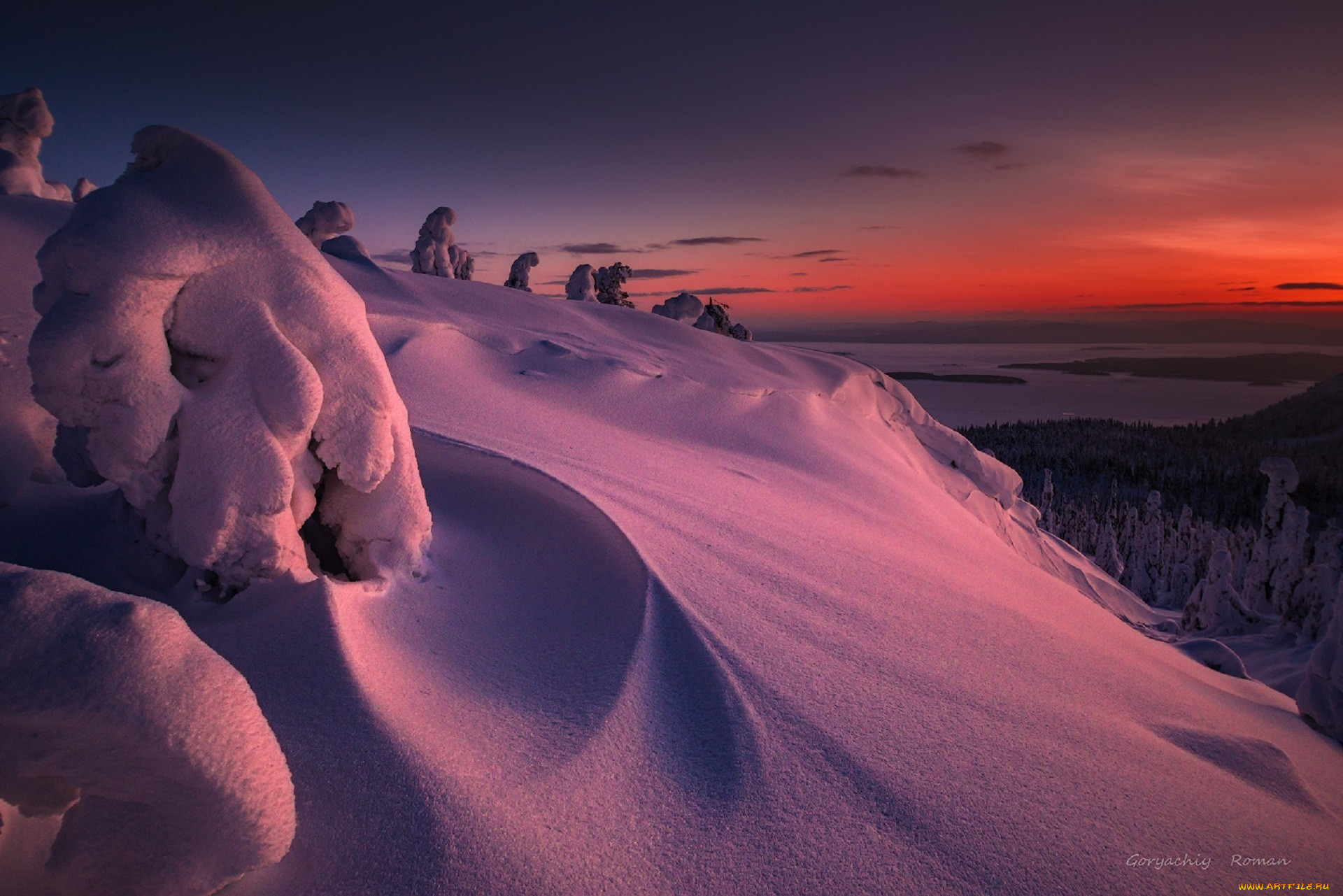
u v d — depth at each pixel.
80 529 4.86
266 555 4.12
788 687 4.45
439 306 17.00
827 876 3.04
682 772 3.65
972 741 4.24
